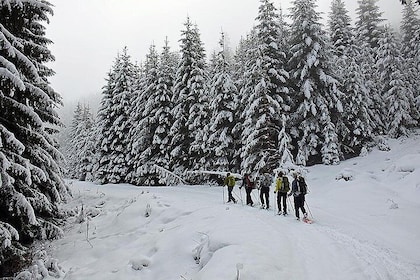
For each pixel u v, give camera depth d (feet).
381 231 37.24
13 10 34.60
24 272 33.14
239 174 83.71
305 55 85.66
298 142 83.66
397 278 23.09
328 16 117.60
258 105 74.90
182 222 43.55
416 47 122.21
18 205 32.63
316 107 84.07
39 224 39.75
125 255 37.06
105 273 33.58
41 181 40.70
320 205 53.72
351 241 31.83
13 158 33.22
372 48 130.52
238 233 31.81
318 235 33.94
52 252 40.93
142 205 53.11
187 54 95.50
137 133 101.04
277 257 26.22
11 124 35.96
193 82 92.58
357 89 91.35
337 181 67.56
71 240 44.37
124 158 110.01
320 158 88.48
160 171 91.50
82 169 150.51
